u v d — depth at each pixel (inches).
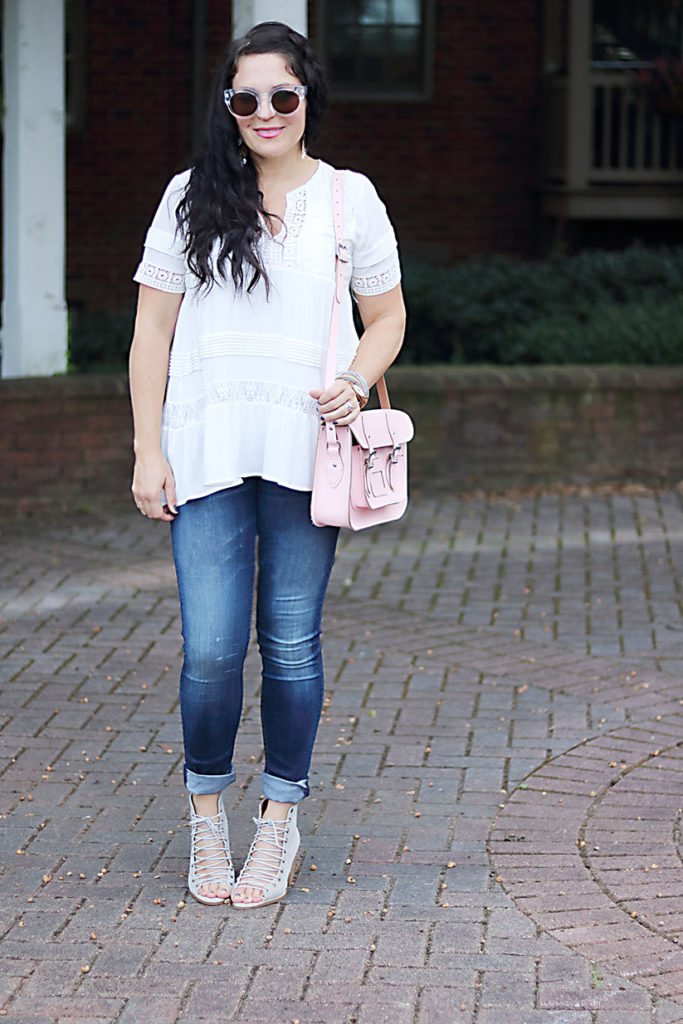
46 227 390.6
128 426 388.8
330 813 191.3
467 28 631.2
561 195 607.5
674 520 375.9
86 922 160.6
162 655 263.4
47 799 196.2
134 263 626.5
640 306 493.7
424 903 165.2
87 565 331.3
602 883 170.1
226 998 144.3
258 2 329.1
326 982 147.4
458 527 370.0
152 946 155.0
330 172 157.9
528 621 286.4
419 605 298.4
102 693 241.1
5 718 228.1
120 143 618.5
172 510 158.7
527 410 418.6
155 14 611.2
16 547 347.9
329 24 626.8
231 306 154.5
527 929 158.7
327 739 218.8
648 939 156.1
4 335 399.2
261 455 156.4
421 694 240.7
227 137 151.7
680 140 608.4
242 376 155.1
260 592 162.9
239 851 180.2
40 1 380.5
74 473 384.5
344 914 162.6
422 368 426.3
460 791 198.7
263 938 156.7
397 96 633.0
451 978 148.1
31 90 383.6
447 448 416.8
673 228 639.1
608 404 422.0
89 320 570.9
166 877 172.6
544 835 183.8
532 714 230.2
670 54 639.1
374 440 155.6
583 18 584.7
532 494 409.1
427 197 640.4
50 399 377.7
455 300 526.0
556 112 614.5
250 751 215.0
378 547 348.8
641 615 290.0
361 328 454.9
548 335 490.3
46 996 144.6
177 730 224.1
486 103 637.3
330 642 271.1
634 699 237.5
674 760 209.2
